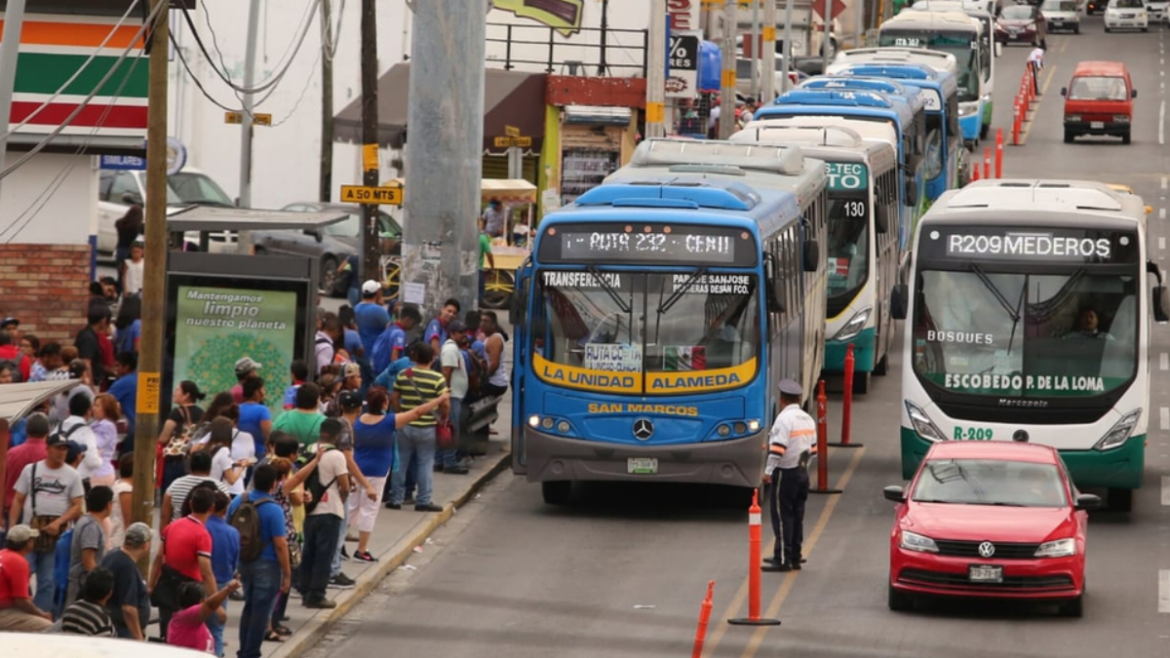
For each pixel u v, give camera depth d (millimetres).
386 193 72438
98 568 36844
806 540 60625
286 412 50844
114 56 70812
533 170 124062
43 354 58031
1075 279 63906
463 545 59781
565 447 62188
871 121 101562
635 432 61938
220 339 58062
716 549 59594
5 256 73188
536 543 60188
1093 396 63344
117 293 87875
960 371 64375
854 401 86062
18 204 73375
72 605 36812
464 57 71250
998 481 53438
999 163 152625
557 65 134625
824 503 66000
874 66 135500
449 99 71188
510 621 50688
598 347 62156
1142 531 62500
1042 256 64125
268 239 113062
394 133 115188
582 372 62188
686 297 62031
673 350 61938
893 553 51438
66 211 73750
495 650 47812
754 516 50188
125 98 71125
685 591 54094
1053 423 63469
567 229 62469
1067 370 63594
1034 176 156375
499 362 72750
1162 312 63500
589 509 65750
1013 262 64250
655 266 61875
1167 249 124188
